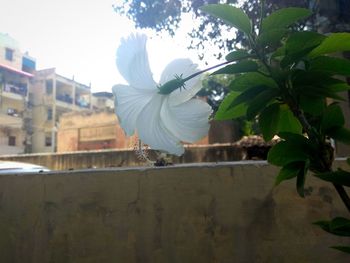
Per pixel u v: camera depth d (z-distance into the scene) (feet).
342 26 9.32
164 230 6.52
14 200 7.52
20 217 7.41
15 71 92.89
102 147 52.37
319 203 5.92
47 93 99.14
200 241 6.33
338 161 5.78
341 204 5.83
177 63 3.19
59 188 7.23
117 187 6.89
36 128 97.60
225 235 6.23
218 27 21.63
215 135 38.63
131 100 3.04
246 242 6.13
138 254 6.59
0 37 91.50
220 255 6.21
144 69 3.07
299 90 2.82
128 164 29.01
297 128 3.17
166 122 3.08
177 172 6.61
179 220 6.47
